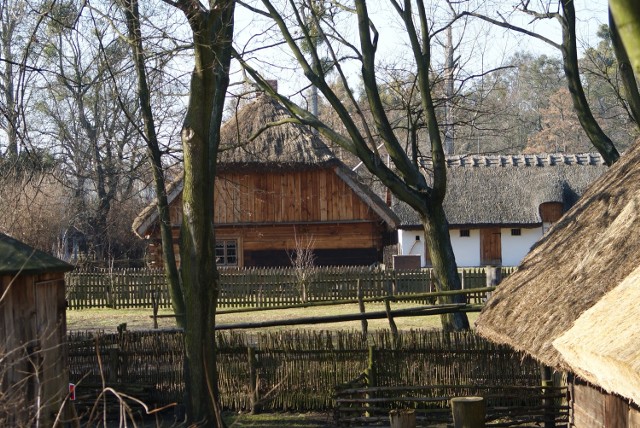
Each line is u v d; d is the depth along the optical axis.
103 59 16.48
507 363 15.98
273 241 38.50
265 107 37.41
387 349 16.27
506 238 49.78
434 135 19.06
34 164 14.52
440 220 19.28
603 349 6.30
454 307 16.98
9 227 16.06
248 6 18.50
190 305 13.13
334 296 31.41
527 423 15.13
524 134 73.38
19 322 8.02
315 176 38.19
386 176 18.86
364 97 32.00
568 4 18.53
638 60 3.10
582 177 49.47
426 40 19.12
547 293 10.20
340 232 38.41
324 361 16.72
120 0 14.52
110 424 15.38
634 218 9.69
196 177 13.00
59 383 8.42
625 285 7.63
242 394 16.78
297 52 18.69
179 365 16.44
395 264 38.72
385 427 15.02
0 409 6.61
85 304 32.16
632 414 9.07
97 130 26.28
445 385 15.54
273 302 31.39
